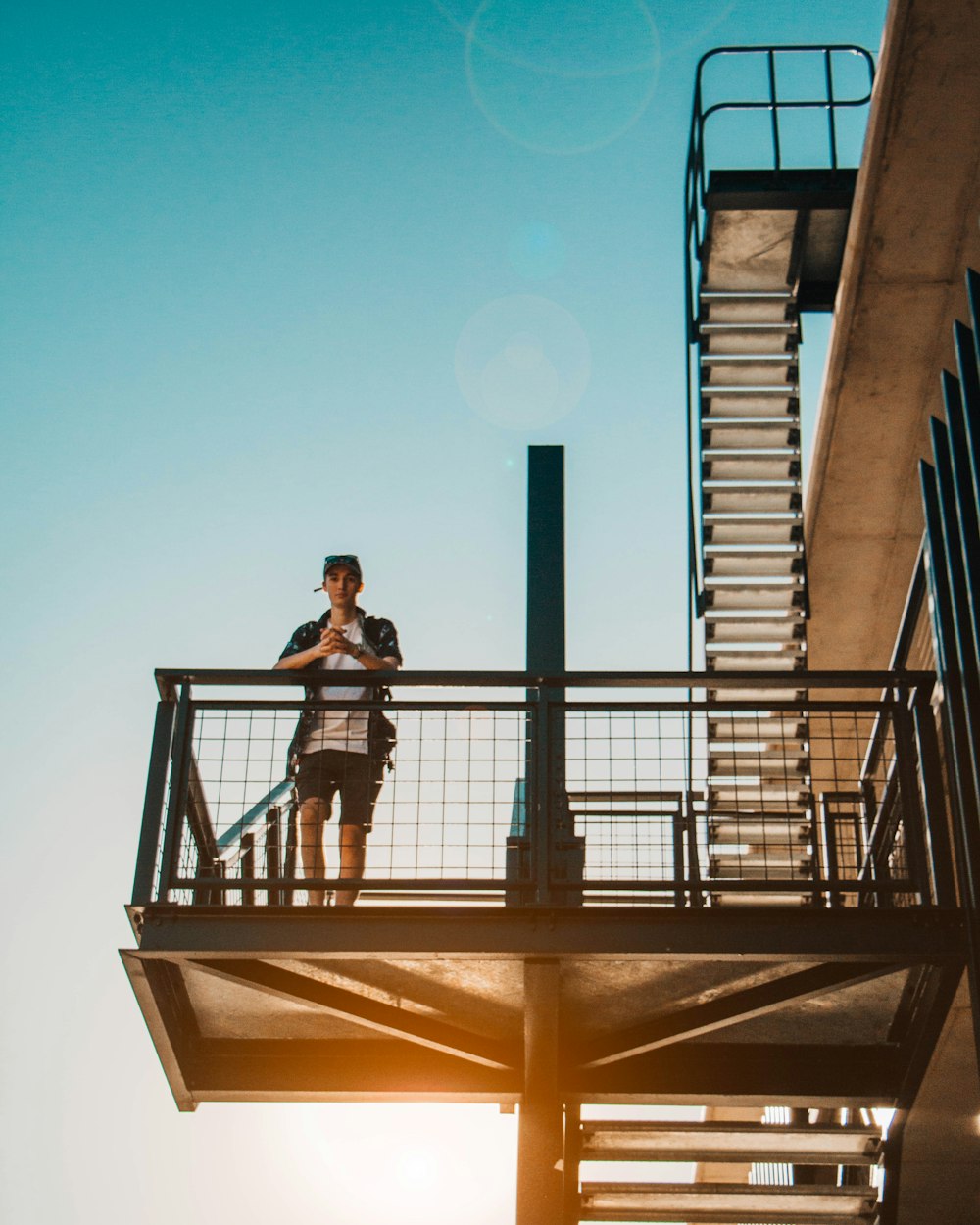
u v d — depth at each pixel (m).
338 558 7.55
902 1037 7.27
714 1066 7.43
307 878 6.63
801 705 6.66
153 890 6.29
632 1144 7.54
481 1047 7.28
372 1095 7.40
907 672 6.62
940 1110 8.44
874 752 7.33
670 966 6.55
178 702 6.69
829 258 12.09
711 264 11.99
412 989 6.87
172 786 6.46
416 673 6.72
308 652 7.11
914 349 11.41
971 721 6.15
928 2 10.09
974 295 6.46
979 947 6.02
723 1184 7.38
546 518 8.41
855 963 6.50
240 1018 7.37
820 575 12.27
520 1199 6.91
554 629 8.18
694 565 11.32
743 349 11.88
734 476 11.59
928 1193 8.70
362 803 6.89
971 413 6.33
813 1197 7.40
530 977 6.42
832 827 7.62
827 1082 7.33
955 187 10.77
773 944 6.19
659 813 7.79
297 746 7.02
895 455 11.82
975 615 6.19
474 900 6.39
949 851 6.30
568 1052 7.36
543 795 6.47
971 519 6.34
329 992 6.93
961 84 10.38
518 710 6.67
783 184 11.64
